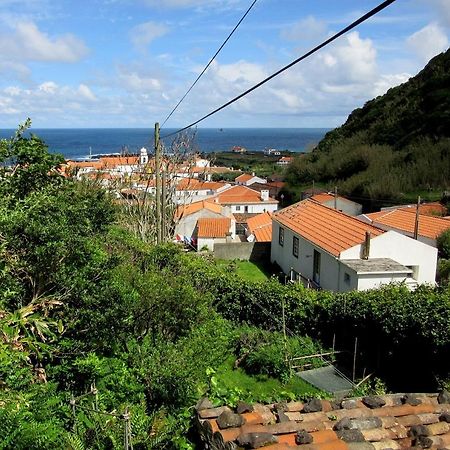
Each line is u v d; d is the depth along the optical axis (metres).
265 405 4.79
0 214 7.05
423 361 12.34
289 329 14.91
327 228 22.42
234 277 16.47
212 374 9.48
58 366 7.43
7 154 8.66
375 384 12.00
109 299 8.16
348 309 14.02
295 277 24.06
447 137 51.19
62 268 7.63
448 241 25.00
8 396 5.48
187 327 10.33
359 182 50.97
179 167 27.42
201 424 4.30
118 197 24.00
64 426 6.30
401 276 17.62
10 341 6.26
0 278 7.06
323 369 12.67
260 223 37.38
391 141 58.62
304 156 69.62
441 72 63.38
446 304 12.10
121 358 8.76
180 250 17.44
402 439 4.30
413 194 45.69
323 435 4.12
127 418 5.13
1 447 4.83
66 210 8.47
